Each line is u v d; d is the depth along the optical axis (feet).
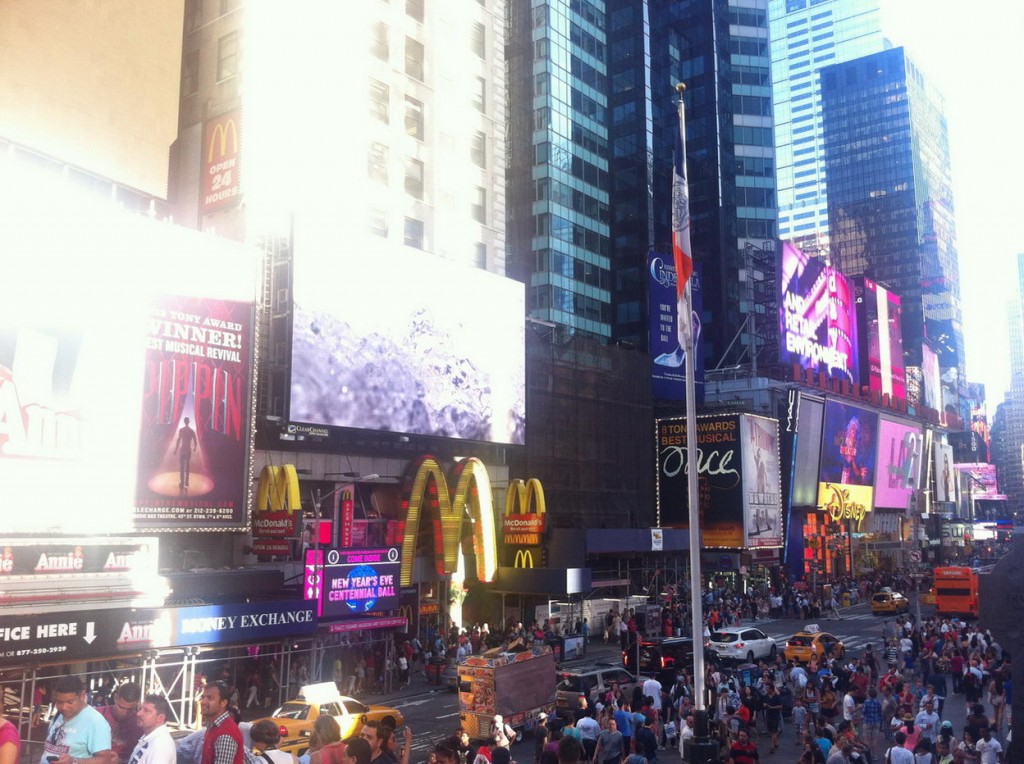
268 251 138.21
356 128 159.02
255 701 109.40
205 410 118.32
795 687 99.55
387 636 124.77
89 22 134.82
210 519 117.60
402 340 150.92
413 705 110.93
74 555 90.89
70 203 104.99
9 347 97.96
